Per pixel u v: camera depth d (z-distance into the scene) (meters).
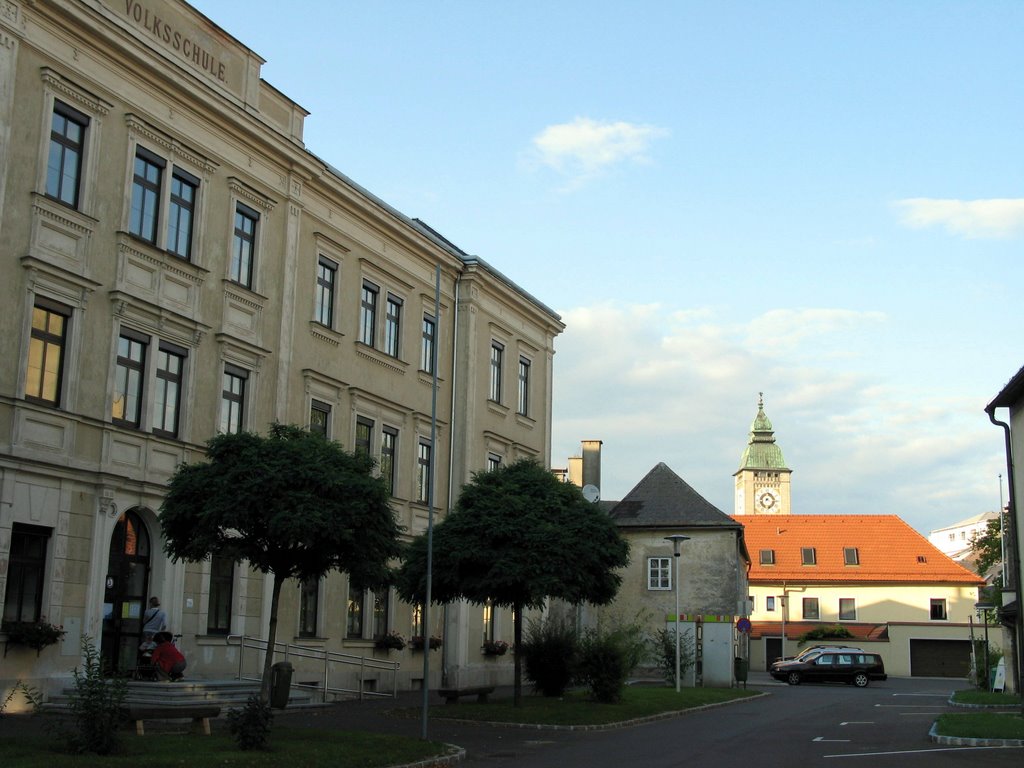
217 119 27.55
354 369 33.34
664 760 18.75
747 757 19.33
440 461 38.28
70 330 22.98
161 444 25.20
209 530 19.05
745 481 183.50
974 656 55.94
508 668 42.44
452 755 18.58
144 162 25.44
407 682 35.56
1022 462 33.00
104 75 24.08
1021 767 17.55
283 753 16.39
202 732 18.72
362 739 18.97
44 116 22.47
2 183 21.41
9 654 20.91
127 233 24.39
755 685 54.84
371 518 19.52
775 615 85.19
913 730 25.58
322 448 19.78
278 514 18.38
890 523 89.56
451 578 26.98
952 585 82.88
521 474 29.03
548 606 44.97
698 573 54.53
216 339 27.28
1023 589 31.22
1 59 21.45
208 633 26.38
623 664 31.50
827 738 23.39
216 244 27.55
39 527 21.97
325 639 31.02
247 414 28.39
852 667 57.66
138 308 24.67
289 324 30.14
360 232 33.97
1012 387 31.78
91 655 16.03
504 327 43.12
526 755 19.58
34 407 21.84
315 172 31.17
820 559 87.00
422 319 37.75
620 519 56.12
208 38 27.47
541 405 46.59
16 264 21.69
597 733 24.48
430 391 37.81
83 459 23.02
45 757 14.18
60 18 22.84
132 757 14.74
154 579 24.92
